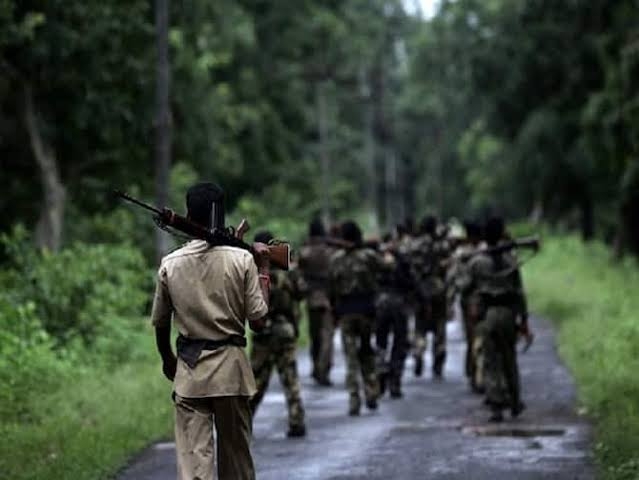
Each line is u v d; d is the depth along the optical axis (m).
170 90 71.62
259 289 16.50
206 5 77.19
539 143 96.50
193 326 16.33
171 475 23.83
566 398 33.84
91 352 39.19
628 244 84.38
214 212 16.53
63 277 41.62
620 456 23.22
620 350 38.38
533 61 96.75
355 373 32.28
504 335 30.16
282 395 36.38
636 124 70.94
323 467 24.28
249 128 109.00
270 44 123.00
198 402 16.34
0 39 53.25
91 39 57.38
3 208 65.25
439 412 32.47
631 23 78.56
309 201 121.94
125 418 29.30
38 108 60.31
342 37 132.25
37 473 23.03
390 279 35.78
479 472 23.28
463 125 185.75
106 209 68.50
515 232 104.00
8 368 31.91
